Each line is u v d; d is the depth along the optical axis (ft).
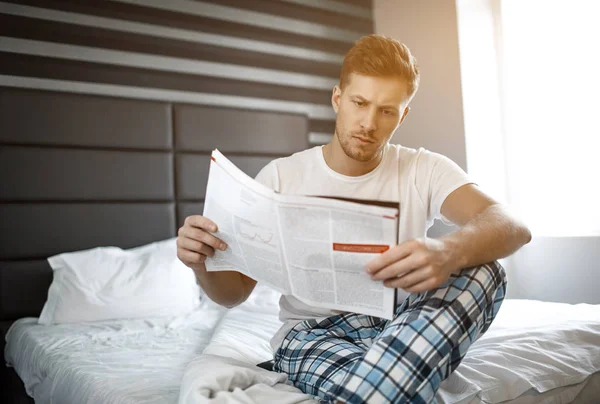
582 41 7.48
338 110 3.75
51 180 8.06
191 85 9.60
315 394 3.18
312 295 3.10
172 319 7.14
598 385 3.90
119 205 8.52
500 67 8.68
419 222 3.72
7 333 7.39
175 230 9.02
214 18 9.87
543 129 7.98
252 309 6.98
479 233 2.97
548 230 7.88
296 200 2.87
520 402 3.48
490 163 8.48
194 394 2.85
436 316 2.81
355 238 2.79
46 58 8.43
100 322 7.11
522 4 8.21
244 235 3.13
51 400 5.07
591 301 7.29
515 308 5.50
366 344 3.49
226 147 9.53
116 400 3.82
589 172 7.40
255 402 2.83
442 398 3.20
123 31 9.04
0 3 8.16
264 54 10.34
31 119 8.00
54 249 8.01
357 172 3.76
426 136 8.87
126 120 8.69
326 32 11.01
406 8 9.30
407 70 3.41
